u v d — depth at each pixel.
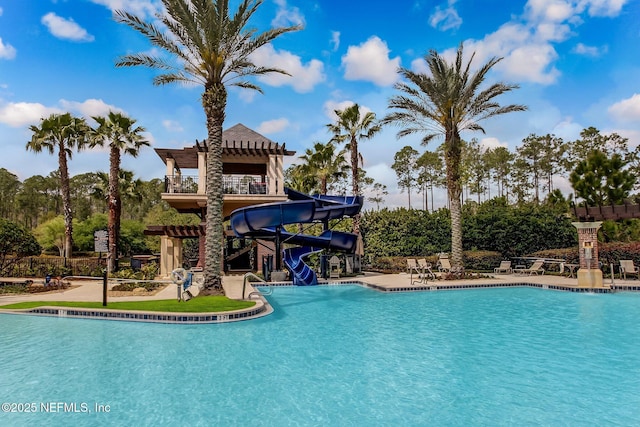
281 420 4.65
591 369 6.48
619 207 14.95
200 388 5.67
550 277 19.83
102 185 34.09
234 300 12.18
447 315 11.24
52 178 76.88
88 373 6.30
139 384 5.83
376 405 5.08
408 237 27.08
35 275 21.38
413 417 4.73
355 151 27.89
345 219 29.31
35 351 7.45
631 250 19.41
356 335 8.82
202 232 22.84
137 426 4.50
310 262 25.83
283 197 23.30
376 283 17.88
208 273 13.53
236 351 7.52
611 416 4.73
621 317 10.88
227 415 4.79
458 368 6.55
